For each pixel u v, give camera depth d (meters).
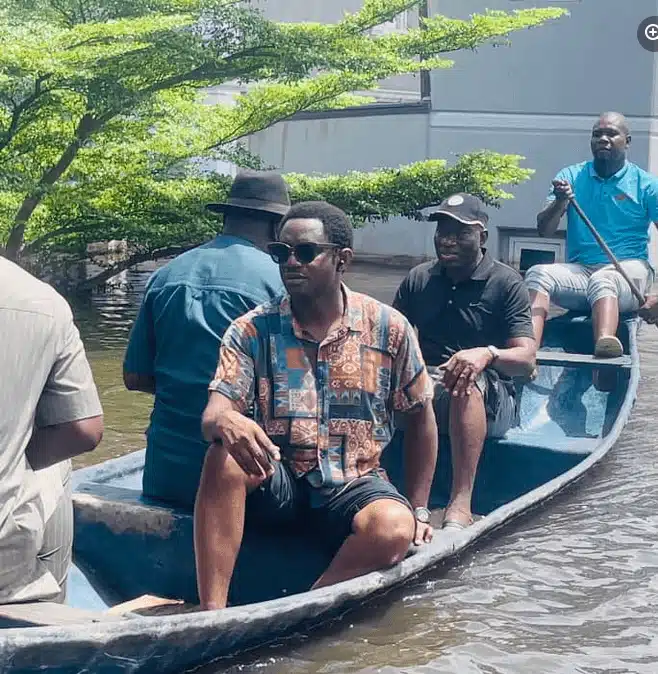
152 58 10.58
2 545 3.10
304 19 19.80
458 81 16.17
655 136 15.60
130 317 11.25
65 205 11.53
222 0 10.90
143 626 3.14
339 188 12.91
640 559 4.50
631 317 7.70
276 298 3.97
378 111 16.70
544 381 6.90
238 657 3.52
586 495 5.28
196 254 4.31
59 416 3.18
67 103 10.93
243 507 3.73
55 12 11.12
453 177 12.86
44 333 3.11
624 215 7.77
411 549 4.08
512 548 4.58
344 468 3.90
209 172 12.77
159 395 4.31
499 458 5.57
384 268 16.41
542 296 7.35
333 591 3.67
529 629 3.85
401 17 19.45
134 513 4.21
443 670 3.52
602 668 3.57
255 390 3.89
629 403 5.96
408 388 3.99
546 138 15.94
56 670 3.01
